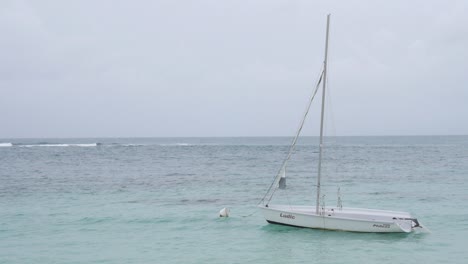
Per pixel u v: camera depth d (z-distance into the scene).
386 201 38.28
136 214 32.75
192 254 23.03
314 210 27.73
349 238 25.47
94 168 68.44
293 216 26.72
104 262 21.72
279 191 44.59
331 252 23.11
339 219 25.83
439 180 52.50
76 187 47.25
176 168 68.81
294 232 26.84
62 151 117.31
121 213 33.09
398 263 21.44
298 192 44.06
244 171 64.38
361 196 41.16
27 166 71.44
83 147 144.75
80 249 23.91
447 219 30.61
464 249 23.61
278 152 115.88
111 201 38.47
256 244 24.77
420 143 191.75
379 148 137.62
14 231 27.73
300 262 21.64
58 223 29.91
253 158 92.31
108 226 29.14
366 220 25.61
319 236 25.94
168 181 52.56
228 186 48.34
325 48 25.52
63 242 25.30
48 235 26.84
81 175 58.72
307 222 26.44
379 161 82.06
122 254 23.05
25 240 25.69
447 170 63.84
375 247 23.89
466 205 35.94
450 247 23.94
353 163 78.00
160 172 62.91
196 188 46.72
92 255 22.83
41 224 29.59
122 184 49.81
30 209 34.62
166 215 32.34
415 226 26.33
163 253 23.20
